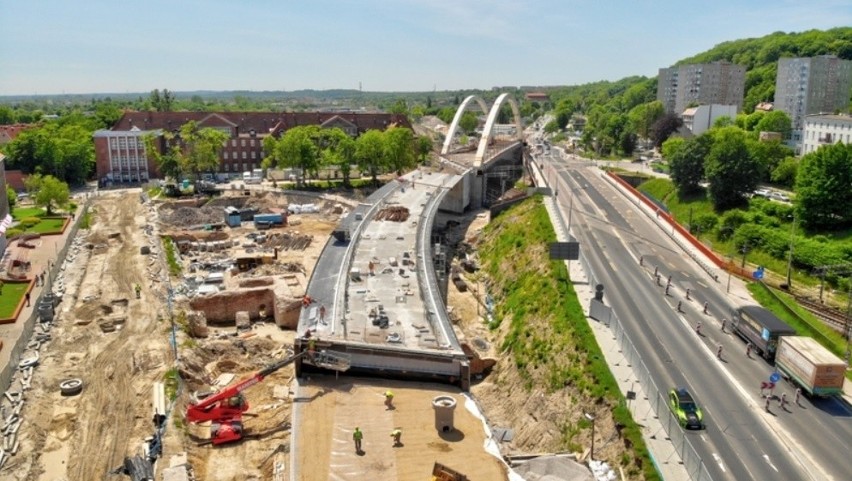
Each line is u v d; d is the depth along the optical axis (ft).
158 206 521.24
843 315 269.85
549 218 368.07
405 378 192.95
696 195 466.29
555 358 217.97
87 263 359.46
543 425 197.57
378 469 148.56
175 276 339.16
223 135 621.72
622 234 363.35
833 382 183.01
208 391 219.41
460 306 306.55
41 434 189.06
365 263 285.23
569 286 265.75
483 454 156.04
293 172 638.12
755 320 217.97
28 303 280.92
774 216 389.60
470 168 511.81
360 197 554.46
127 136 634.43
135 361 231.30
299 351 197.06
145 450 176.65
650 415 176.35
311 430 164.04
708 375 200.85
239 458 180.75
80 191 601.21
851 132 536.83
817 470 155.43
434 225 455.22
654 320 241.76
